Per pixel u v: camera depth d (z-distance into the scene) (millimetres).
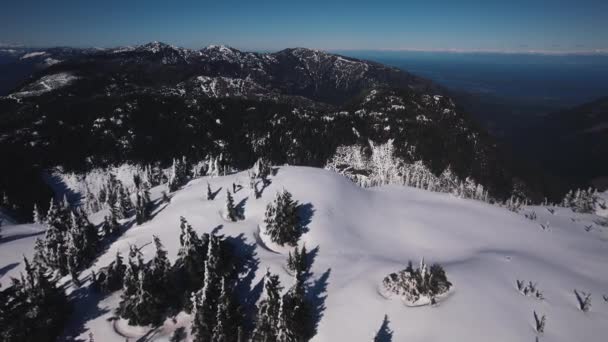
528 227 79875
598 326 39281
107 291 47844
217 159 101375
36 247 57688
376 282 45719
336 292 45125
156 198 85250
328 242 59281
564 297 44312
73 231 56000
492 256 57000
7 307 38438
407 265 51188
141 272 40875
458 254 61375
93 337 41031
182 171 109250
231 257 49906
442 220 78188
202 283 45594
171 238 60219
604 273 57938
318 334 38969
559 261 62188
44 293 40906
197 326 38406
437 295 41906
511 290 43906
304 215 66562
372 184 150000
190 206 71750
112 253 58531
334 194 76562
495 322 37438
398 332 37188
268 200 71312
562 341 36094
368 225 70438
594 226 94062
